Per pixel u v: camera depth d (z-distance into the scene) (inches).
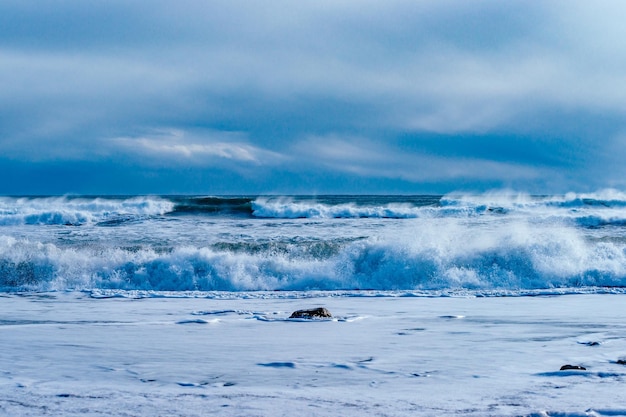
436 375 259.9
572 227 1031.6
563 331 377.1
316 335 361.7
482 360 291.0
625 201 1535.4
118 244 792.9
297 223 1195.9
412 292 595.8
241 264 673.6
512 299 549.6
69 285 646.5
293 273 671.1
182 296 577.3
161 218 1294.3
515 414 197.5
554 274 658.2
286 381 249.6
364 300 548.1
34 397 222.5
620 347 324.5
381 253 687.1
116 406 209.5
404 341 340.8
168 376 259.0
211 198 1589.6
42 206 1444.4
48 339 350.0
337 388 237.3
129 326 396.8
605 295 573.9
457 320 425.4
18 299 555.8
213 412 201.9
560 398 218.1
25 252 685.9
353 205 1835.6
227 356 300.0
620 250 695.1
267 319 422.6
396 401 216.2
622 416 193.9
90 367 276.8
